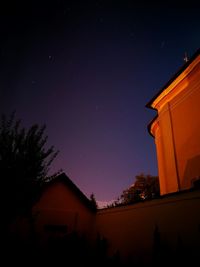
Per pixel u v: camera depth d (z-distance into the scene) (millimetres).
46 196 10688
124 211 8945
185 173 8992
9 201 7914
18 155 8422
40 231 9922
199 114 8852
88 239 10914
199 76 9188
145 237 7242
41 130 9328
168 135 10547
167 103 11047
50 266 8273
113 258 8039
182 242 5730
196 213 5527
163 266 5738
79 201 11445
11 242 8633
